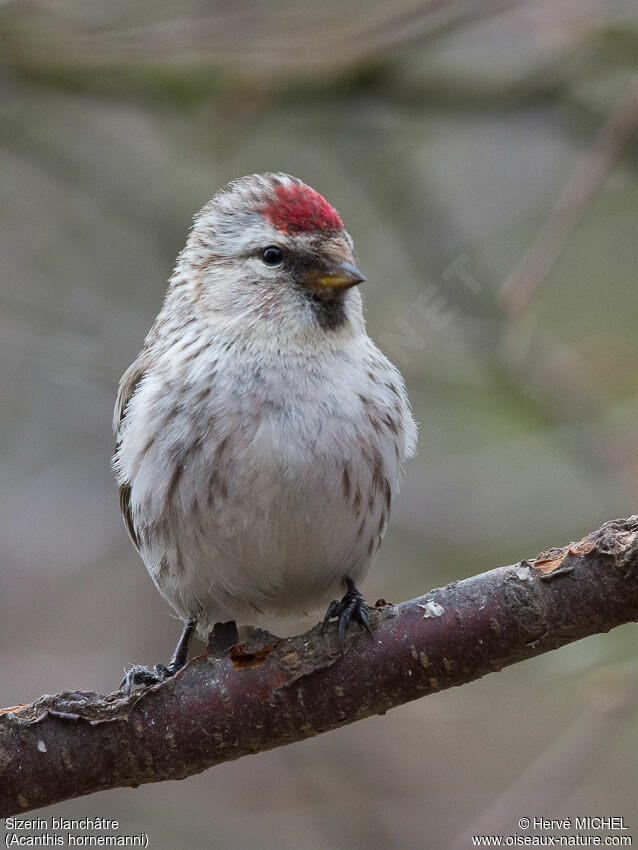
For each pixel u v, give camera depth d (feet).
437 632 19.40
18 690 38.01
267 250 23.57
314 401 22.76
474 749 36.60
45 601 40.22
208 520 22.85
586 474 35.81
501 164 39.65
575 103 34.71
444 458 37.52
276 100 34.53
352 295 24.02
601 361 37.70
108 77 34.53
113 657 39.11
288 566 23.56
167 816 35.01
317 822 35.01
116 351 37.60
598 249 39.47
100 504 40.75
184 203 38.24
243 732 19.72
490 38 35.27
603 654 28.27
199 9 34.06
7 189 39.86
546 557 19.26
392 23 33.30
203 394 22.76
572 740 29.68
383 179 36.68
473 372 36.17
